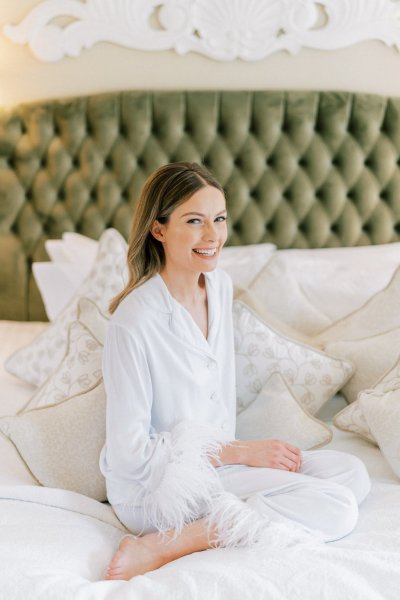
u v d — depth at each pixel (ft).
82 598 3.92
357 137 9.18
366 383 6.63
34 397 6.34
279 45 9.02
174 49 9.04
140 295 5.11
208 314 5.48
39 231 9.39
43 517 4.95
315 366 6.59
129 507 4.98
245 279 8.50
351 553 4.30
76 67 9.14
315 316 7.59
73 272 8.57
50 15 8.89
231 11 8.82
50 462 5.51
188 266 5.11
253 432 6.06
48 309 8.68
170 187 4.99
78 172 9.21
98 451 5.57
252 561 4.25
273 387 6.38
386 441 5.56
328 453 5.30
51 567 4.25
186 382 5.13
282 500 4.75
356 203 9.37
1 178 9.25
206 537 4.63
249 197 9.28
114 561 4.47
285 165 9.16
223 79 9.20
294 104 9.04
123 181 9.18
